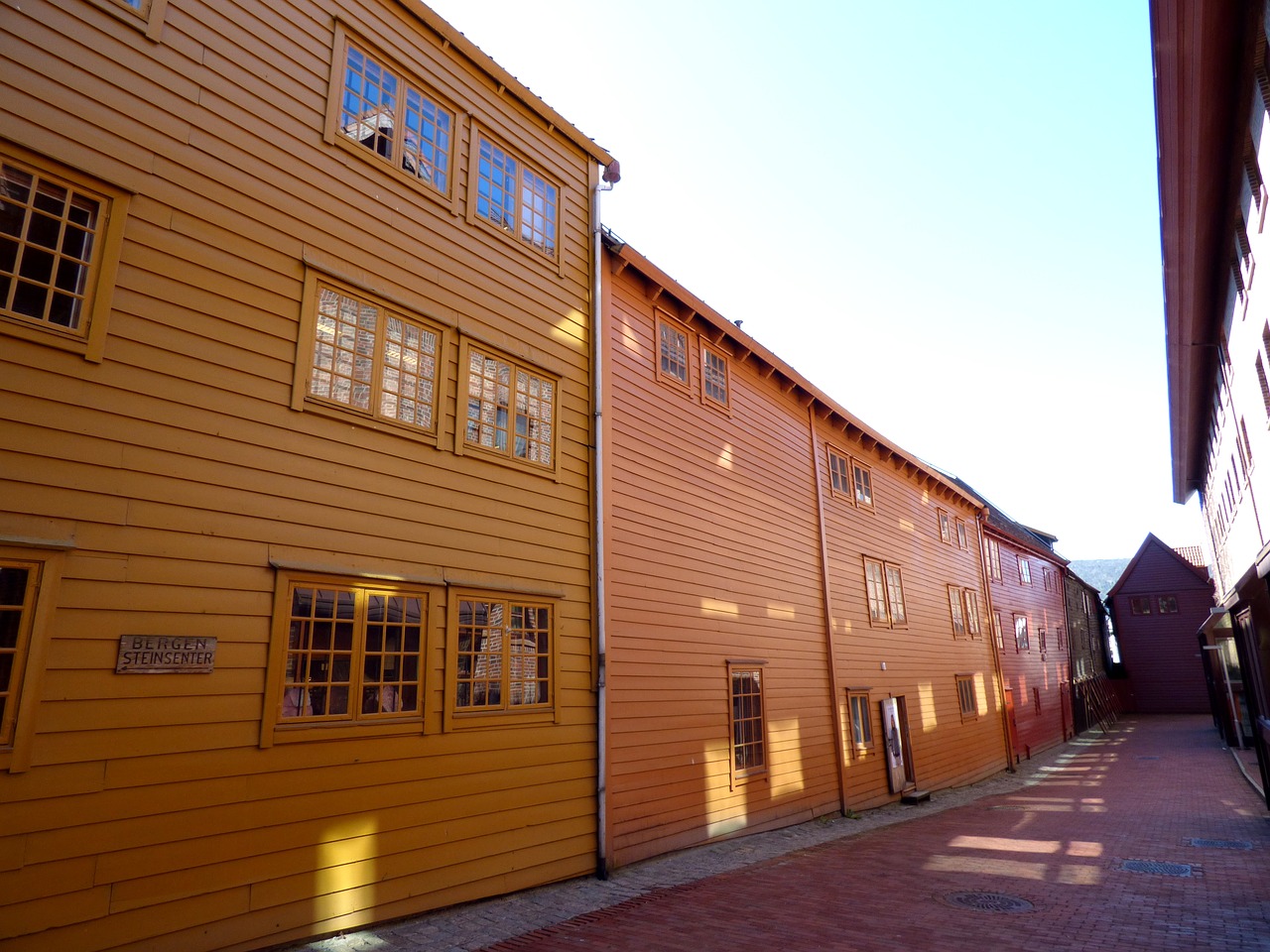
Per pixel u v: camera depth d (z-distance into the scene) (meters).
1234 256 10.26
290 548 6.46
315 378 6.95
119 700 5.30
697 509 12.08
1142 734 34.88
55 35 5.62
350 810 6.54
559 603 9.07
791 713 13.55
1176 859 10.15
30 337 5.20
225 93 6.63
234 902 5.68
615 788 9.37
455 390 8.27
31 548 5.02
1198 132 8.20
